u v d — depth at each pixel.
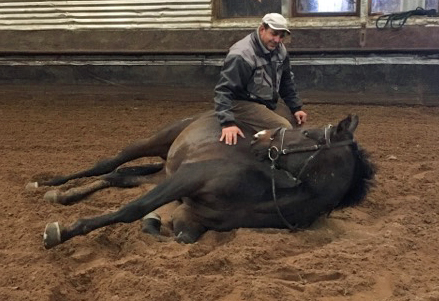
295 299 3.76
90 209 5.42
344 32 11.14
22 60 12.12
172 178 4.68
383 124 9.47
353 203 4.70
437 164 7.03
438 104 10.85
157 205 4.61
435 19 10.93
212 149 4.73
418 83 11.13
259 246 4.45
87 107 10.86
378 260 4.31
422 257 4.44
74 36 11.92
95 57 11.91
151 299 3.76
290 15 11.50
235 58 4.83
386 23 10.98
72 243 4.61
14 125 9.45
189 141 4.91
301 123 5.48
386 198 5.82
